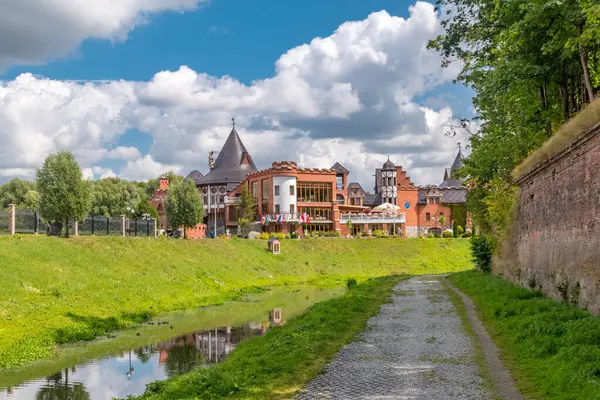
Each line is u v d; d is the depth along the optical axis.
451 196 122.56
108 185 134.75
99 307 31.64
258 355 16.78
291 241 75.81
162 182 124.62
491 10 26.45
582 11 17.38
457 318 20.84
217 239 63.06
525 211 27.67
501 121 34.28
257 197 97.94
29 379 18.69
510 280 30.61
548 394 10.18
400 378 12.14
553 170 21.70
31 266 33.41
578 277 17.78
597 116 16.78
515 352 13.84
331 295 45.09
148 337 26.09
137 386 17.67
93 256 40.94
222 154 118.19
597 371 10.35
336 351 15.40
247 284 52.28
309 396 11.20
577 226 18.41
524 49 24.34
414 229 120.94
